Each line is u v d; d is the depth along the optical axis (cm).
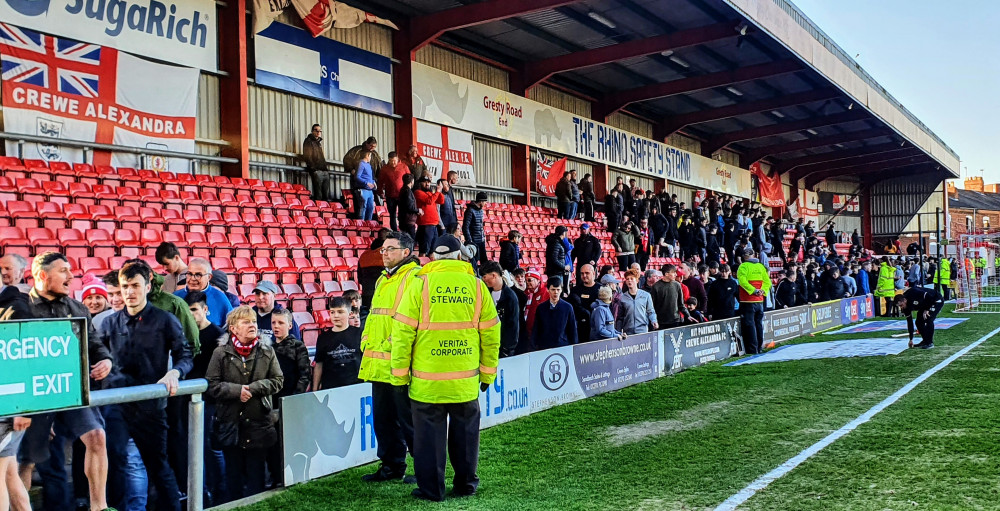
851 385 945
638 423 757
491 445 676
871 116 2756
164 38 1227
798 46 1955
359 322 688
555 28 1822
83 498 438
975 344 1344
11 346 345
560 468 589
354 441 612
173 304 533
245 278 1095
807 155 3659
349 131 1596
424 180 1373
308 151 1416
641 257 1967
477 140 1947
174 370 445
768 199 3569
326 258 1274
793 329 1584
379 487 548
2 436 383
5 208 948
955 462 560
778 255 2805
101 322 497
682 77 2312
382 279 569
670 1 1662
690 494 504
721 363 1246
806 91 2488
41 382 355
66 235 968
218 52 1325
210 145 1310
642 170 2600
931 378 973
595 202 2245
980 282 2805
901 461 569
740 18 1708
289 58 1445
